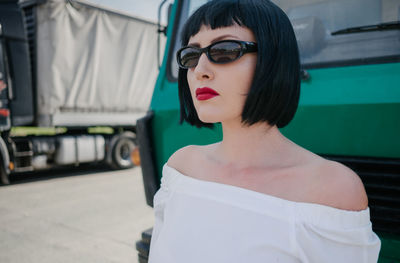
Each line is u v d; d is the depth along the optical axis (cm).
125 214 423
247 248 60
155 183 184
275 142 70
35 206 457
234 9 65
